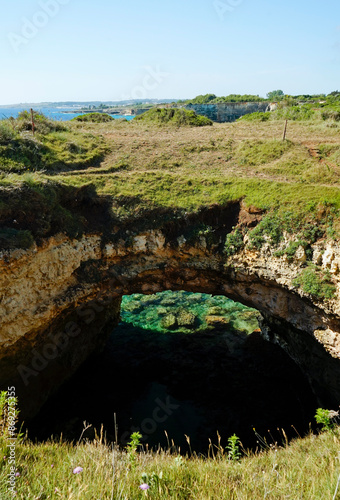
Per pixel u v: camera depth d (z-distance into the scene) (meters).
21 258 12.40
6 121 21.52
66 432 15.16
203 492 4.73
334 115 31.88
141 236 15.88
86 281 15.36
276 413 16.70
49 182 15.08
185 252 16.06
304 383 18.16
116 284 16.59
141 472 5.14
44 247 13.54
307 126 27.89
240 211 16.22
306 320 14.88
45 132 21.41
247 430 15.68
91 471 5.06
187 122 30.42
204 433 15.56
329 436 7.80
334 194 14.85
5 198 13.32
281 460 6.87
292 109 36.66
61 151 19.55
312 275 13.73
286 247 14.57
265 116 35.69
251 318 24.33
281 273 14.54
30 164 17.06
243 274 15.71
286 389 18.27
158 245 16.02
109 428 15.70
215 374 19.38
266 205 15.48
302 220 14.62
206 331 22.97
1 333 12.27
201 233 15.85
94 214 16.12
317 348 15.36
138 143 22.70
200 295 27.83
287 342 19.36
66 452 6.69
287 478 5.17
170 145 22.56
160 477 4.81
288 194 15.62
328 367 14.95
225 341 22.00
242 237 15.68
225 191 16.75
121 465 5.36
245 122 33.12
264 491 4.62
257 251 15.14
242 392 18.11
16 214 13.37
